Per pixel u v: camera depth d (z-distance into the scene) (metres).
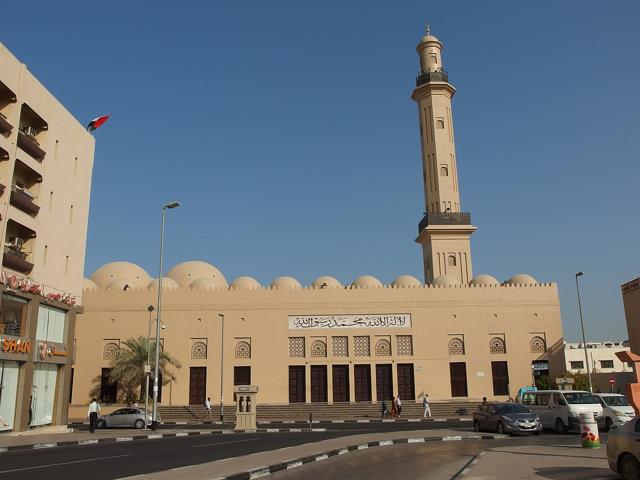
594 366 69.44
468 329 46.53
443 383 45.38
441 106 54.25
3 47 23.95
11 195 24.56
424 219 52.41
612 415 22.47
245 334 46.12
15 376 24.61
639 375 22.97
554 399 24.31
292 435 24.59
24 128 26.53
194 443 20.70
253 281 51.28
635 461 10.38
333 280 50.84
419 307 46.84
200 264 55.16
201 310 46.50
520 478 11.32
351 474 12.78
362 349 46.16
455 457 15.70
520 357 46.06
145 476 11.57
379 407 42.69
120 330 45.94
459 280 50.31
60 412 28.11
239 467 12.98
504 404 24.19
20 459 15.51
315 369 45.91
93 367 45.19
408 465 14.20
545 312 47.00
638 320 35.12
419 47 56.91
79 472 12.67
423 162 54.09
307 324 46.44
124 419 31.84
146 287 51.75
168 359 43.47
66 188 29.36
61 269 28.56
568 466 12.89
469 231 51.12
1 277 23.48
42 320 26.88
